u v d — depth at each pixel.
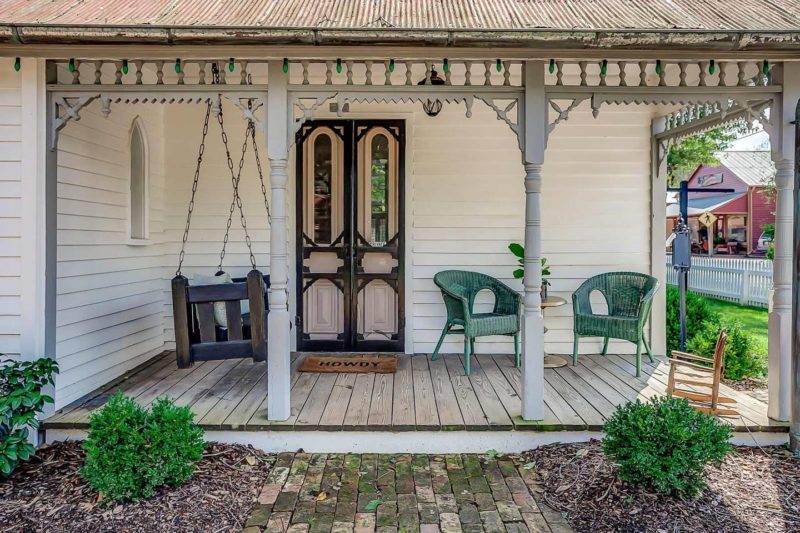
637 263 5.16
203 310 3.79
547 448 3.18
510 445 3.23
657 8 3.27
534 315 3.28
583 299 4.84
